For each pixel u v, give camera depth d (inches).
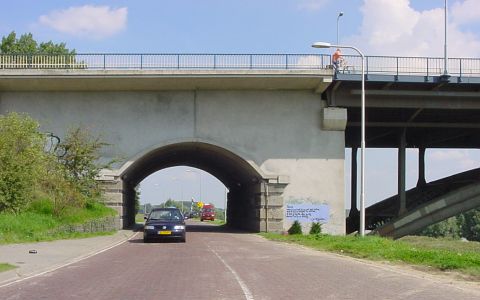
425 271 576.1
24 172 1059.9
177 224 1066.7
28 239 971.3
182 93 1480.1
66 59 1380.4
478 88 1451.8
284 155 1483.8
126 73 1370.6
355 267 614.5
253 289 435.8
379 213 1955.0
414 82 1408.7
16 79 1374.3
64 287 448.1
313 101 1498.5
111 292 420.2
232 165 1752.0
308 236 1125.7
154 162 1936.5
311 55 1411.2
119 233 1301.7
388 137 1936.5
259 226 1472.7
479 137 1909.4
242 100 1489.9
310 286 455.5
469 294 415.2
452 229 3964.1
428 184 1957.4
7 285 460.8
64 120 1456.7
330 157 1485.0
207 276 520.7
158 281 484.4
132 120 1465.3
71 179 1284.4
